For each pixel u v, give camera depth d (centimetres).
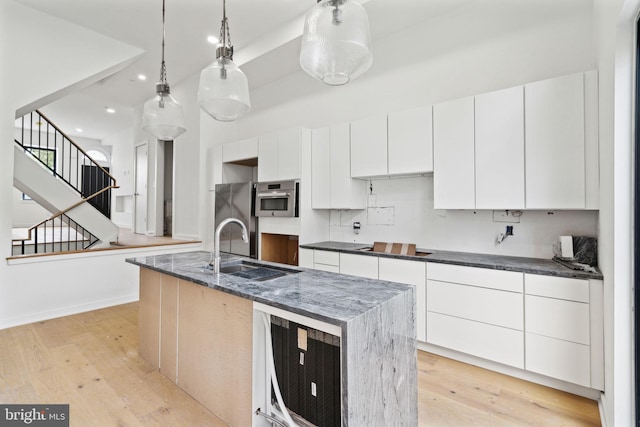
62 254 351
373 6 284
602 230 188
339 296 140
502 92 235
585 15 229
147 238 550
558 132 212
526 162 224
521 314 211
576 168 206
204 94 171
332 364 138
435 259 251
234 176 472
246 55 389
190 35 379
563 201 211
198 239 500
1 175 313
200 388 191
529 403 192
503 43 265
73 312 357
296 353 151
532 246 251
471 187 249
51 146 888
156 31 372
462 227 288
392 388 137
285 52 364
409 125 284
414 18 303
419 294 261
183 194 532
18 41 328
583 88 204
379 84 340
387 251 305
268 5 318
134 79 508
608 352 171
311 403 146
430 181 307
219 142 516
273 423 158
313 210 369
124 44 397
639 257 150
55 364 240
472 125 249
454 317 241
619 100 156
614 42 160
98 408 187
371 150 310
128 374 226
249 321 159
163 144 624
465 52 284
